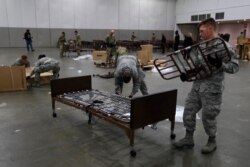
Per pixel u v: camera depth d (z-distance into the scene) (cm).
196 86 269
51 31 1734
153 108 279
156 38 2084
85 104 336
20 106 441
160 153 277
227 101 492
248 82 687
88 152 277
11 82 542
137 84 376
